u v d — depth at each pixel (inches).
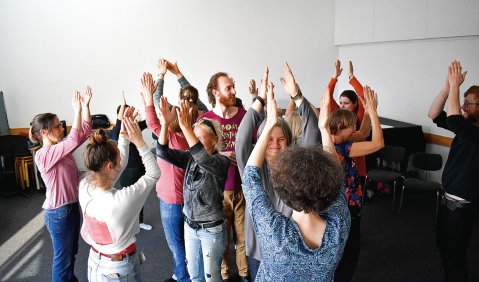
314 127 76.8
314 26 240.2
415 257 126.1
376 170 170.4
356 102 144.3
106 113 233.0
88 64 225.0
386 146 173.6
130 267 73.0
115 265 71.4
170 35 228.7
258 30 235.6
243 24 233.5
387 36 196.4
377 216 159.6
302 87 248.5
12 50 215.6
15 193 197.2
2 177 200.7
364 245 134.9
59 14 216.1
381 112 217.8
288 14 236.2
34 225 160.9
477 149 87.7
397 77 201.9
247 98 243.9
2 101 216.2
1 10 210.2
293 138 77.5
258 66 240.5
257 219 46.8
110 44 224.5
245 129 72.6
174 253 102.7
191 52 232.5
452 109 85.2
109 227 69.5
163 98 80.4
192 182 83.6
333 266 44.9
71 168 98.4
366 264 122.2
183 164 85.3
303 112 76.5
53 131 97.3
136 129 75.5
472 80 160.1
